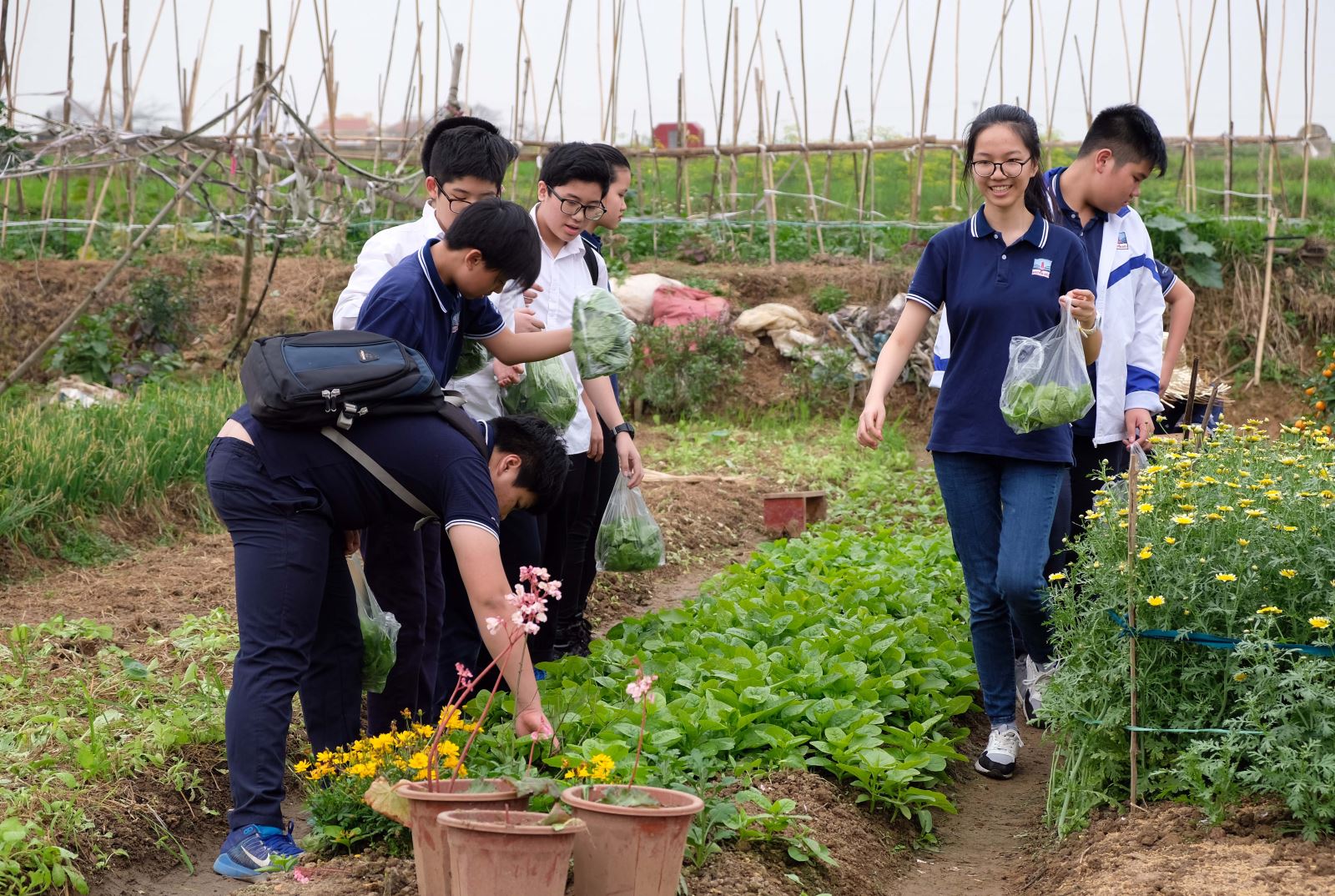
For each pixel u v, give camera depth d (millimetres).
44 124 10859
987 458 4301
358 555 3703
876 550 6965
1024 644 5016
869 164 14945
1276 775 3193
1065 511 4766
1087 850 3412
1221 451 4359
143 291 11586
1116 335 4867
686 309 12648
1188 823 3328
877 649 4773
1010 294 4188
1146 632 3510
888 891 3518
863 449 10977
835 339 12789
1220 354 12578
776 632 5051
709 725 3900
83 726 4168
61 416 7688
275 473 3289
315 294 12398
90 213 13898
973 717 5055
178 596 5945
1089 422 4938
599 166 4562
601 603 6434
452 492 3268
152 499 7328
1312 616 3424
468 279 3592
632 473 5070
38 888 3162
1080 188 4848
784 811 3455
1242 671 3352
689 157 15305
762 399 12484
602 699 4293
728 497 9133
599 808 2684
